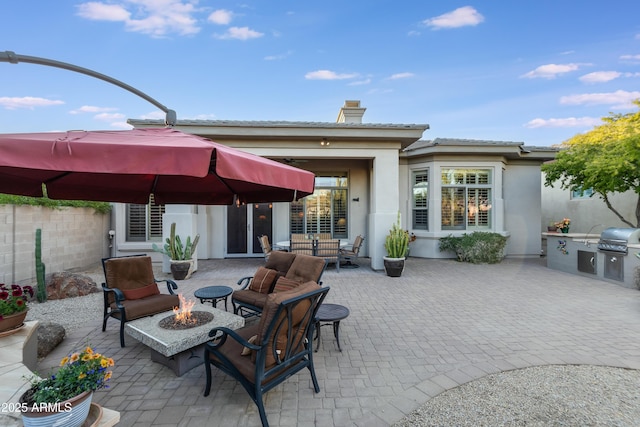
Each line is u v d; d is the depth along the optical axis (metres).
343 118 10.89
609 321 4.60
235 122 7.61
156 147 1.88
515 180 10.98
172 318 3.57
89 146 1.79
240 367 2.40
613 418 2.42
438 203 10.35
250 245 10.73
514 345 3.79
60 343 3.82
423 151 10.23
